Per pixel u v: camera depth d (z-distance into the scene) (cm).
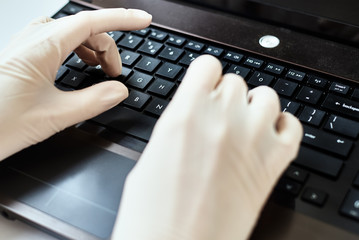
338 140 46
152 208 36
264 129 38
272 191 43
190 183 36
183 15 61
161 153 37
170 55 56
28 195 46
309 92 50
